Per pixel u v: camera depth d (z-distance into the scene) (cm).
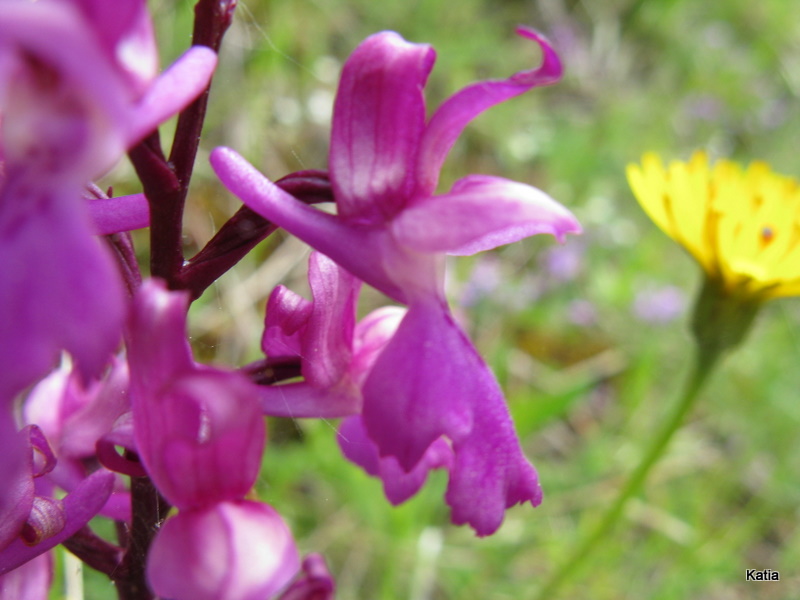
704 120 18
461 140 15
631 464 11
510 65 17
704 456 12
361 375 5
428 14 16
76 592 7
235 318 10
